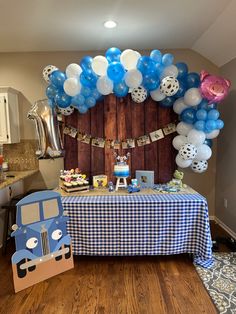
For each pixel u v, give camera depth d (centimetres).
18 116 363
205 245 239
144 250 247
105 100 296
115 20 258
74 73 257
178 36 306
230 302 196
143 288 215
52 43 326
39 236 222
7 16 246
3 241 286
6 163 362
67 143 302
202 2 223
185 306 192
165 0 218
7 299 203
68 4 224
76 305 195
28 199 218
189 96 259
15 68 361
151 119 297
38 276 223
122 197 252
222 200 351
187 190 276
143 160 302
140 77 246
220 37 288
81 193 266
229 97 326
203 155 279
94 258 267
